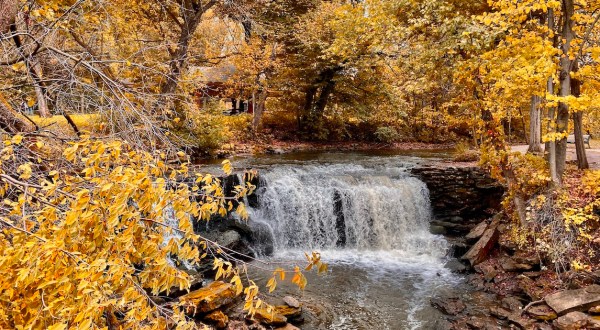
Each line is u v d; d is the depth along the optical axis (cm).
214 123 1446
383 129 2105
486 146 863
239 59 1670
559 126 803
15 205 228
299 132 2039
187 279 234
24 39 404
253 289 233
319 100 2034
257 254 933
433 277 820
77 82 345
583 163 964
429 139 2245
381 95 2025
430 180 1109
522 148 1505
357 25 1068
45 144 362
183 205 230
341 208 1059
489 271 786
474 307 676
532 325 589
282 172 1155
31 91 444
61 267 192
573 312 584
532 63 684
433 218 1104
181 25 1094
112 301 193
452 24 815
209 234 877
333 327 623
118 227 213
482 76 810
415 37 1000
